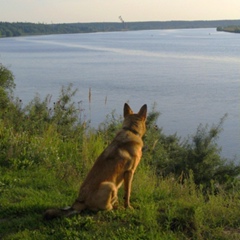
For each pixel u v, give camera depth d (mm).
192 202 3791
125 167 3715
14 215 3715
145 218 3438
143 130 4047
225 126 18328
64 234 3277
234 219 3479
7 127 6508
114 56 81938
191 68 55656
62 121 7539
